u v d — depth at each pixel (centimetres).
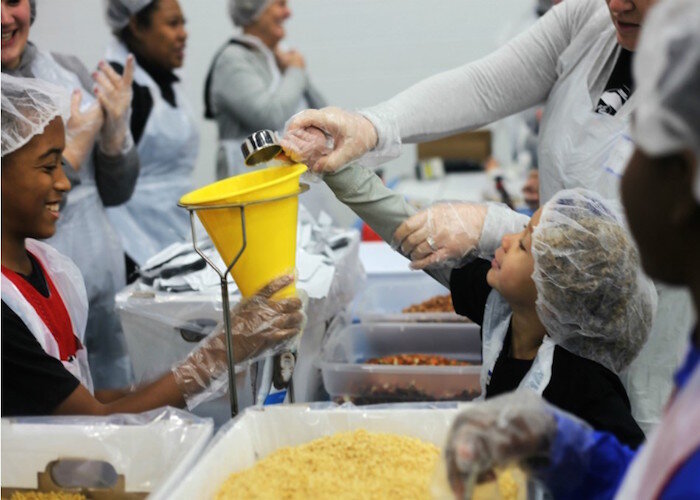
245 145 120
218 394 129
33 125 127
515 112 173
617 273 117
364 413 101
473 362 190
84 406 119
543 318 122
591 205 123
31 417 102
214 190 112
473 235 141
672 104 54
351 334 194
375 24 384
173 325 153
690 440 56
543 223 120
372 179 147
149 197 283
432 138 169
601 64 153
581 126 152
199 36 341
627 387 145
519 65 167
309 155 135
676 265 57
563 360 122
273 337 117
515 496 86
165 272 163
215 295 153
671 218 56
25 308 126
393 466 91
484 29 379
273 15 324
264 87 326
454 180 394
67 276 154
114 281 245
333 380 171
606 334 120
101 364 242
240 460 96
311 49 390
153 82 280
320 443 97
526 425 75
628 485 64
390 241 148
